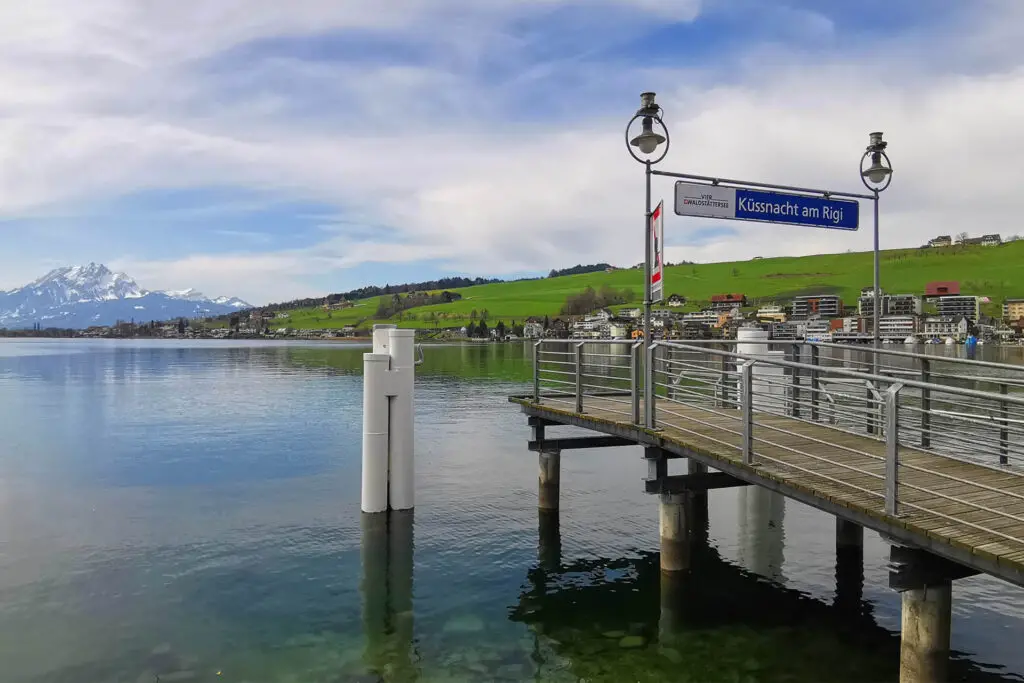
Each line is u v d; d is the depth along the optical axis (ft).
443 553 40.73
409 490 49.62
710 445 32.27
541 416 47.09
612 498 53.88
